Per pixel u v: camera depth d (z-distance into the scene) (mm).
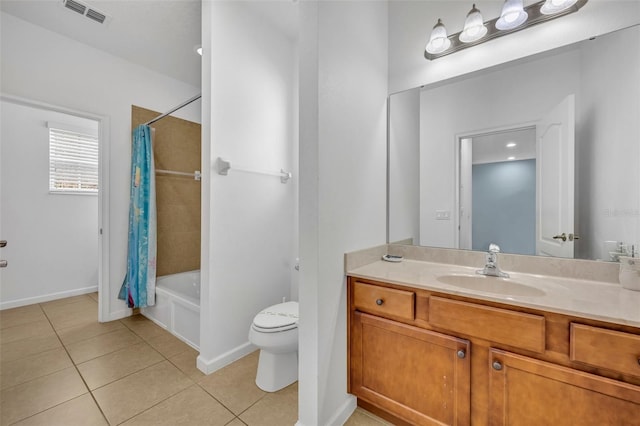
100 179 2643
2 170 2951
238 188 1997
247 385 1688
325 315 1297
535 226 1420
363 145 1582
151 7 2090
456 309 1124
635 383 821
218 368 1854
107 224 2654
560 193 1354
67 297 3352
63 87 2428
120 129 2748
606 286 1174
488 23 1482
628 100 1191
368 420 1412
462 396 1115
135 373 1800
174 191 2992
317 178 1253
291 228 2459
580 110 1297
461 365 1114
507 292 1277
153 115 2965
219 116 1856
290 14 2123
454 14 1612
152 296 2600
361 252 1535
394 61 1813
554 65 1359
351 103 1478
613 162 1225
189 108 3227
